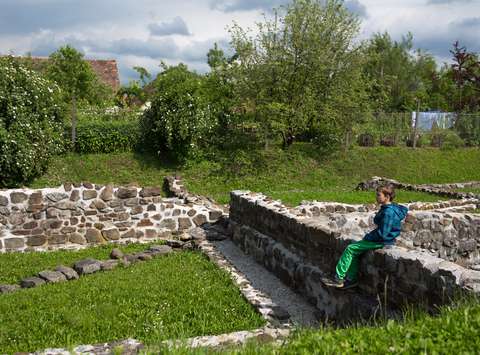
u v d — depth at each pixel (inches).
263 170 865.5
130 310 265.9
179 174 807.1
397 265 218.5
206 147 893.8
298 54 952.9
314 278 282.0
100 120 869.8
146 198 484.1
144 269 354.3
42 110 751.7
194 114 822.5
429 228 382.6
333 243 271.4
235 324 249.8
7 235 441.1
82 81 1299.2
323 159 941.8
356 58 973.2
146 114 849.5
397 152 1005.8
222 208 554.6
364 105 979.3
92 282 322.3
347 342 157.1
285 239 339.0
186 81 843.4
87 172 772.6
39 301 288.4
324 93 970.7
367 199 629.9
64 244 458.3
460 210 505.4
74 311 265.0
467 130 1138.0
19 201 445.7
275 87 959.0
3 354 215.9
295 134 957.2
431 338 152.0
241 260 379.2
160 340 198.4
